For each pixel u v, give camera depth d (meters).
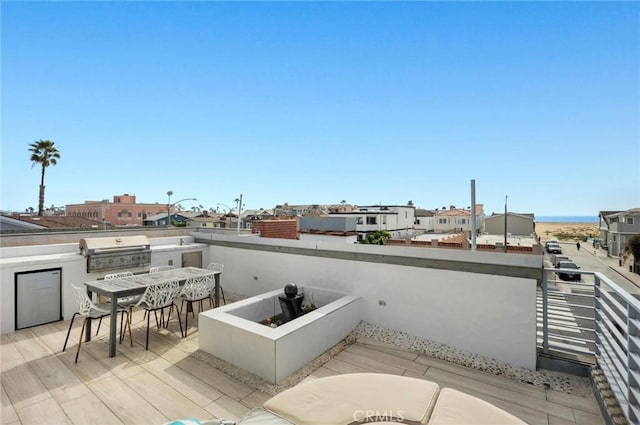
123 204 33.56
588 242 42.81
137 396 2.92
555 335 3.41
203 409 2.72
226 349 3.63
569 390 2.99
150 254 6.39
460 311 3.90
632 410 2.09
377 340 4.27
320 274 5.34
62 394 2.95
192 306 5.63
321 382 1.70
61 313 5.16
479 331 3.76
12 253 5.20
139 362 3.62
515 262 3.54
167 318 5.23
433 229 39.59
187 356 3.78
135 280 4.50
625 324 2.33
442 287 4.04
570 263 17.89
